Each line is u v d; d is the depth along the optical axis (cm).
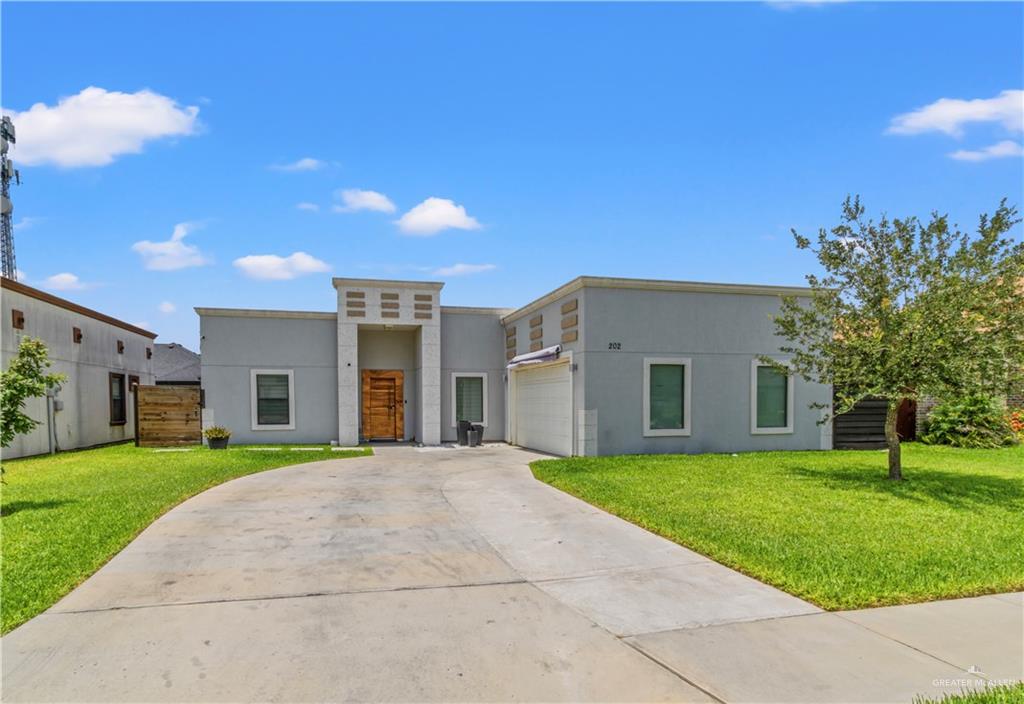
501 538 689
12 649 399
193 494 940
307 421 1825
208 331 1772
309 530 720
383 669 375
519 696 344
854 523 716
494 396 1952
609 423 1366
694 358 1424
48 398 1570
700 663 384
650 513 775
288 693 346
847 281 1016
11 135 2302
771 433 1477
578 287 1383
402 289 1830
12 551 600
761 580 542
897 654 395
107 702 335
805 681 360
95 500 855
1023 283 898
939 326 906
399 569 575
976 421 1581
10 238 2386
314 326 1838
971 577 532
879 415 1568
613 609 477
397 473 1182
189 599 491
